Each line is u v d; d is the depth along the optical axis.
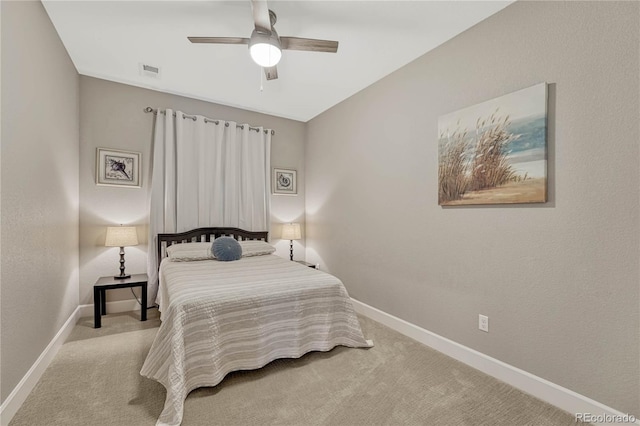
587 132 1.60
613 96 1.51
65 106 2.54
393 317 2.85
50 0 1.96
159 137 3.38
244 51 2.61
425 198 2.54
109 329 2.71
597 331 1.57
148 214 3.37
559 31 1.71
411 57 2.62
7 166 1.53
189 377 1.73
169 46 2.54
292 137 4.41
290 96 3.53
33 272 1.83
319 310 2.26
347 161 3.55
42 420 1.52
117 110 3.21
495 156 2.00
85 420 1.53
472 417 1.60
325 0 1.94
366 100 3.23
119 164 3.22
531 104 1.81
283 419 1.57
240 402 1.70
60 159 2.38
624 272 1.48
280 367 2.08
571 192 1.66
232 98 3.63
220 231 3.70
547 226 1.76
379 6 2.00
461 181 2.22
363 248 3.28
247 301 1.97
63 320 2.47
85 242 3.04
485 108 2.06
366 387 1.86
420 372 2.05
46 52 2.07
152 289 3.31
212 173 3.72
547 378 1.76
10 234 1.55
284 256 4.33
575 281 1.65
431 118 2.49
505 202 1.94
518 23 1.90
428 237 2.51
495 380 1.96
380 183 3.04
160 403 1.67
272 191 4.25
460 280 2.25
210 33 2.36
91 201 3.08
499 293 2.00
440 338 2.38
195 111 3.66
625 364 1.48
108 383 1.85
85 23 2.21
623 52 1.48
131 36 2.39
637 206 1.44
